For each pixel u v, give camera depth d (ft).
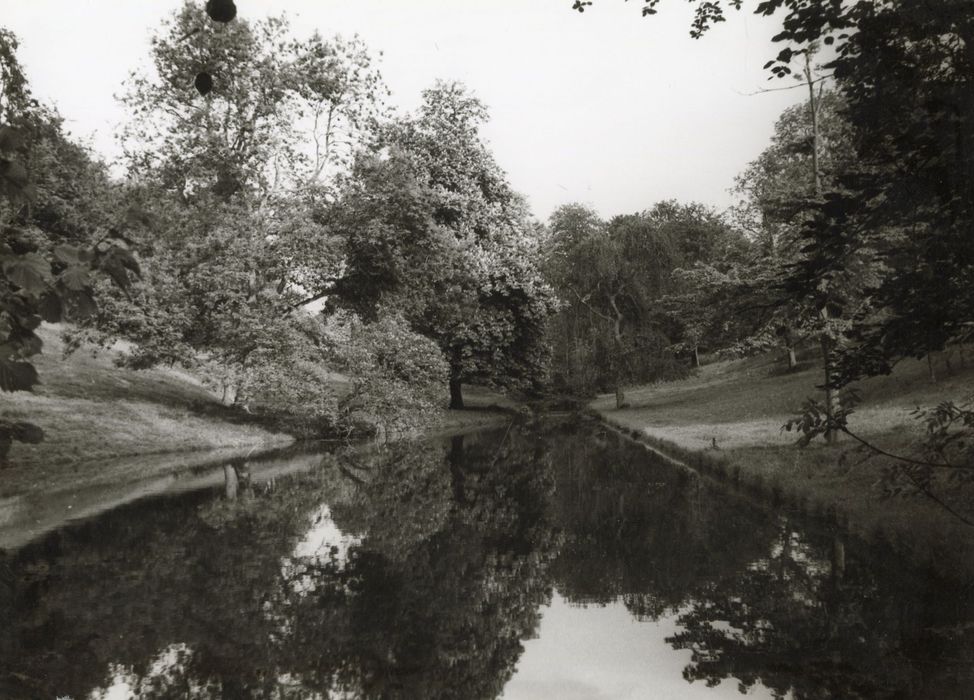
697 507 39.47
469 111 129.49
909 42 18.33
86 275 11.19
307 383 87.25
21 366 10.80
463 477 57.62
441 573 27.73
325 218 95.35
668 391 153.89
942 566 23.81
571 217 130.62
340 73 94.17
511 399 173.88
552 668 17.72
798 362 136.87
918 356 21.97
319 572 27.81
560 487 50.44
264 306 84.28
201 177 88.84
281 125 92.99
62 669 17.97
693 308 71.51
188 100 88.74
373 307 100.22
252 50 89.76
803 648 18.35
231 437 82.17
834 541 29.22
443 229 108.78
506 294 128.47
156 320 79.97
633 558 29.14
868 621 19.90
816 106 52.29
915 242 19.66
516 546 32.37
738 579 25.11
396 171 98.27
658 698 15.57
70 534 35.01
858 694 15.26
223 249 83.97
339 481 55.11
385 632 20.89
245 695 16.37
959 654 17.12
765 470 43.93
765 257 58.59
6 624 21.61
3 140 11.28
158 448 72.79
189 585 25.91
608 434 93.20
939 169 18.61
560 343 134.21
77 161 73.67
